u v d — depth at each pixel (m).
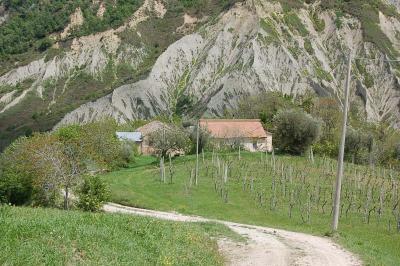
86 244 13.66
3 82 185.75
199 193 53.94
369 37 161.50
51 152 43.41
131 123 129.00
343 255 21.67
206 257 17.28
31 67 188.00
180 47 166.62
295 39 158.50
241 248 21.91
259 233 27.88
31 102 171.00
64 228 14.62
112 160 75.12
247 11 167.00
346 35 165.62
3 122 159.75
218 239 23.64
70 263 12.09
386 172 65.69
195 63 162.62
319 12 173.75
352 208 45.03
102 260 12.88
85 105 150.25
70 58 188.25
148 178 64.75
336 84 147.25
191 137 86.81
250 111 114.12
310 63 151.38
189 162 75.00
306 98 122.69
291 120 77.56
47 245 12.66
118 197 53.25
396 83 146.25
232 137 88.31
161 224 20.48
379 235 35.97
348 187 53.94
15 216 16.66
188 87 151.25
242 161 70.88
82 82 177.25
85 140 58.53
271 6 168.00
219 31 164.88
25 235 13.16
